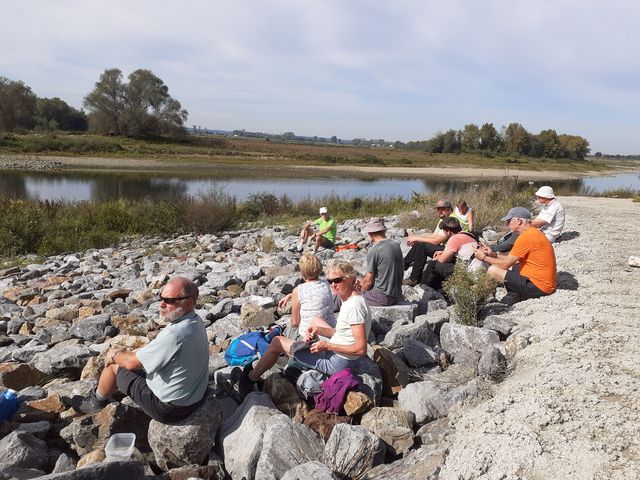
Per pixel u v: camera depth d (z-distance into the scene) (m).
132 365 3.69
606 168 116.50
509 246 8.14
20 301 8.46
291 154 75.38
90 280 9.80
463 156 102.06
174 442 3.59
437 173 64.56
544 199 10.38
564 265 8.40
